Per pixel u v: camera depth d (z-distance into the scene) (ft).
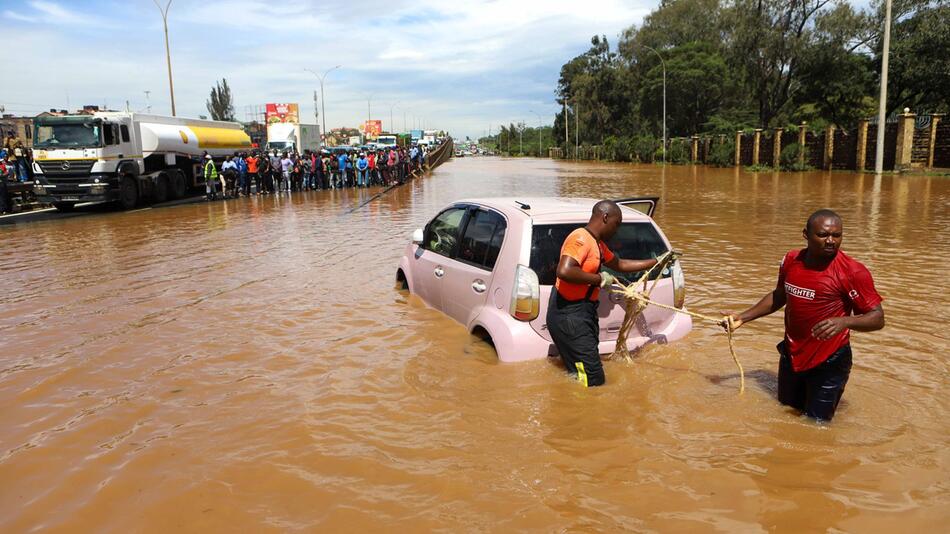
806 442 12.38
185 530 10.04
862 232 39.65
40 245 42.50
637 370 16.08
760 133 148.77
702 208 57.16
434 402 14.56
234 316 22.40
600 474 11.40
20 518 10.48
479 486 11.08
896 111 147.84
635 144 233.76
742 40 173.27
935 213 49.47
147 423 13.93
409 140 292.20
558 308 15.02
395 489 11.04
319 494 10.95
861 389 14.90
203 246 39.96
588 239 14.60
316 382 16.01
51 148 66.33
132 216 63.05
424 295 22.63
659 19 253.24
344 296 24.81
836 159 121.39
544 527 9.89
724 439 12.58
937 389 14.88
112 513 10.57
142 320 22.21
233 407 14.65
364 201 74.95
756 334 19.20
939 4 129.29
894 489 10.75
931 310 21.67
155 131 78.02
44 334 20.83
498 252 17.39
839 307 12.62
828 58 153.07
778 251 34.06
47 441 13.19
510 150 515.09
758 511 10.20
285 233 45.50
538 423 13.41
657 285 17.48
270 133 178.60
